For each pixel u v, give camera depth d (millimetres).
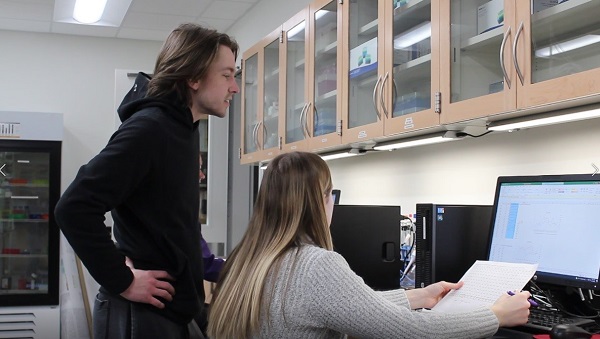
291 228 1382
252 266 1363
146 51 5613
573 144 1961
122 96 4973
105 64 5500
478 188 2381
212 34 1592
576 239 1720
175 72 1527
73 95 5406
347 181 3443
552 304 1781
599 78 1466
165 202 1480
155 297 1479
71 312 4438
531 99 1671
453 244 2090
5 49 5266
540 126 2088
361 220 2553
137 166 1417
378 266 2555
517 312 1396
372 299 1270
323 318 1264
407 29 2303
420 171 2758
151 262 1505
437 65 2088
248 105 3963
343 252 2500
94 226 1365
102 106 5465
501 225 1984
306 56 3070
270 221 1413
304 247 1346
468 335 1307
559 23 1681
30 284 4781
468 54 1995
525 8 1689
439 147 2627
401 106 2320
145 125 1438
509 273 1556
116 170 1385
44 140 4543
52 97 5352
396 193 2945
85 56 5457
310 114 3008
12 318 4402
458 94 2031
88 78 5453
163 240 1480
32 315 4434
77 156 5375
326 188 1458
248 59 3967
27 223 4820
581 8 1618
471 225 2131
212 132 5000
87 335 4398
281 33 3371
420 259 2104
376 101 2457
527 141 2148
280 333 1281
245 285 1339
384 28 2426
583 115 1730
